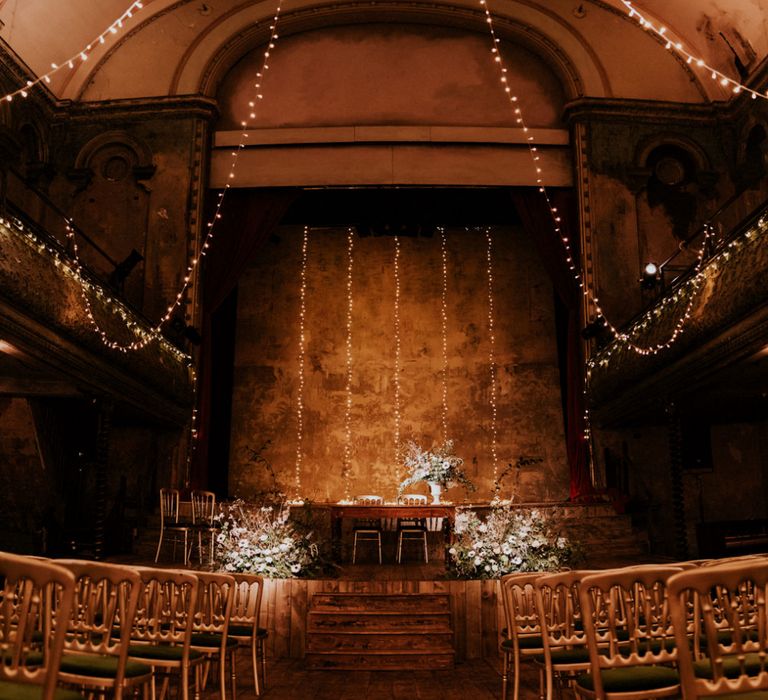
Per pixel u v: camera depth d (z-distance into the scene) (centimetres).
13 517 1138
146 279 1257
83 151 1304
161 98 1305
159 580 349
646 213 1291
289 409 1450
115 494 1209
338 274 1514
